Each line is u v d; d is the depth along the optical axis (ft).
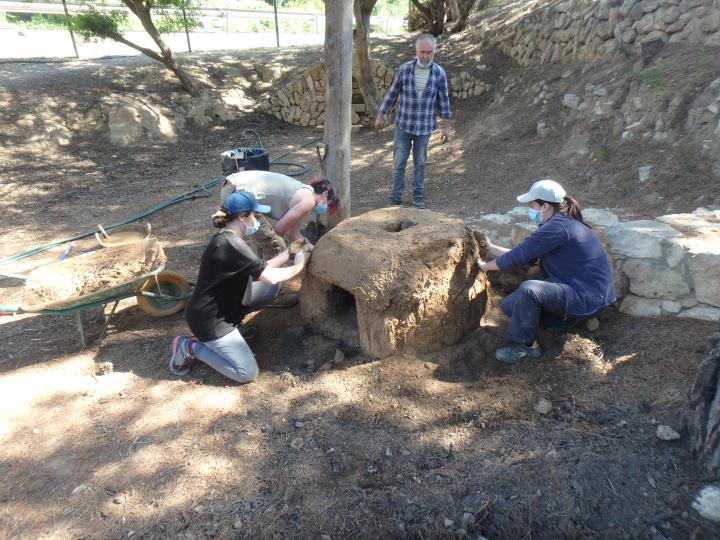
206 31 61.62
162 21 32.35
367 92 33.22
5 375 11.57
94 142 29.91
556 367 10.98
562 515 8.08
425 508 8.32
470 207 19.69
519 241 14.02
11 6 49.44
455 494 8.50
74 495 8.53
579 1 27.32
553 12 29.63
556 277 11.07
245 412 10.33
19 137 28.40
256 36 62.39
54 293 12.51
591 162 20.02
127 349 12.39
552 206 11.09
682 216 13.58
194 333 10.73
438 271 11.18
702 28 20.22
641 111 19.80
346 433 9.74
